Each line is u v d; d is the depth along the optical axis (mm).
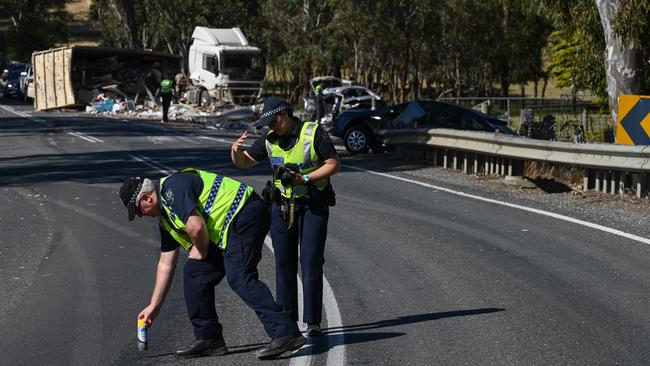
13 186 24734
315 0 80938
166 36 97875
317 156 9703
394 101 83500
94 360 9359
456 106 31859
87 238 16875
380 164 29688
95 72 68688
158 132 46125
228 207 8914
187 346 9805
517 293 11922
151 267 14234
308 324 10016
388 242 15734
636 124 20750
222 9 95375
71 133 44562
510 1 75875
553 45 82562
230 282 9039
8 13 149500
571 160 21031
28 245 16250
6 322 11023
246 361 9195
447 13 73312
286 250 9930
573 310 11016
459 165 27656
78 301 12031
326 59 80812
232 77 66125
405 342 9781
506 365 8938
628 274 12891
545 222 17406
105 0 107125
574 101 40875
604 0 26594
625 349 9406
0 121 54625
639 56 27109
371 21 71500
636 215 18016
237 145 9844
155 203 8617
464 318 10727
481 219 17938
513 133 32188
